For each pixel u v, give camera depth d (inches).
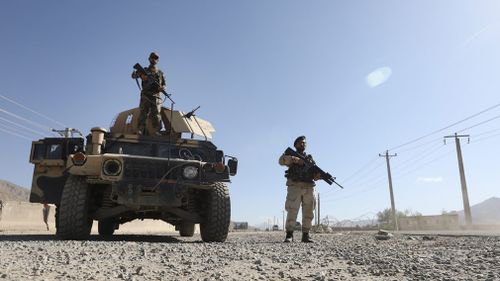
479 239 343.9
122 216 313.9
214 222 272.2
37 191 284.7
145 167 256.2
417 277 118.8
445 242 301.4
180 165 264.8
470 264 147.9
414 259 163.9
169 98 318.7
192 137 340.2
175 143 315.0
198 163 270.1
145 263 139.3
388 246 251.1
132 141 303.6
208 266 135.4
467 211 1450.5
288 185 298.2
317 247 233.0
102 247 186.4
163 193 257.4
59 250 166.4
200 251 185.2
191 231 430.0
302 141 300.0
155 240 298.8
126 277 110.3
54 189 285.4
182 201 280.5
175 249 190.4
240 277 116.1
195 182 267.3
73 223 246.4
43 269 117.0
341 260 162.4
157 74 334.3
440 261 156.8
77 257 146.8
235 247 217.8
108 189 271.7
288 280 113.3
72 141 287.7
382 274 124.7
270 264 145.9
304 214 298.7
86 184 255.0
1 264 124.3
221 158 327.6
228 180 278.4
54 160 285.0
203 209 290.2
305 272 129.0
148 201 254.7
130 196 248.5
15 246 178.7
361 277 119.7
